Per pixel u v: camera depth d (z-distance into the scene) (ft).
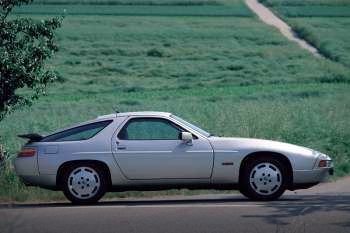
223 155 56.59
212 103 193.67
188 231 42.01
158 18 443.73
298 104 172.04
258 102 187.52
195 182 56.90
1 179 67.97
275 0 506.89
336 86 257.14
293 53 341.62
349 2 500.74
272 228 42.45
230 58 333.21
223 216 47.34
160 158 56.70
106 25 411.54
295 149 57.21
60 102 214.07
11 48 75.66
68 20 419.95
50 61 313.32
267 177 56.49
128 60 326.03
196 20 437.58
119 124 57.82
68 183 56.59
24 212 51.21
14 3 76.79
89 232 42.19
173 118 58.65
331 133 113.60
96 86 268.00
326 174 57.82
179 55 339.36
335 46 357.20
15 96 75.05
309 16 456.04
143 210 51.29
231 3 501.15
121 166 56.70
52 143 57.41
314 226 42.78
